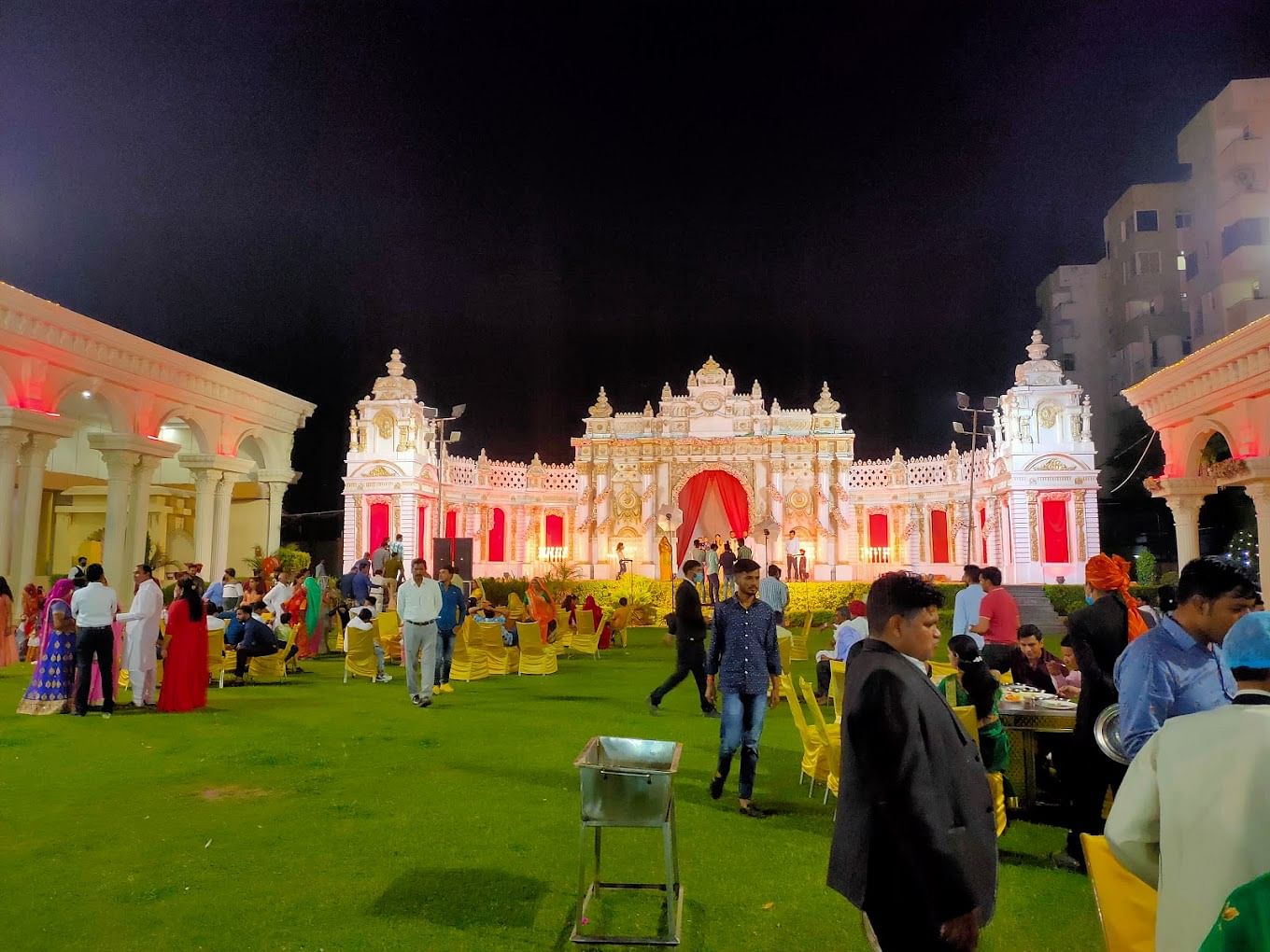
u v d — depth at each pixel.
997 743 6.11
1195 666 4.25
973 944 2.79
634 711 11.72
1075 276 46.41
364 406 37.81
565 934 4.69
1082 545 33.41
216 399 25.08
